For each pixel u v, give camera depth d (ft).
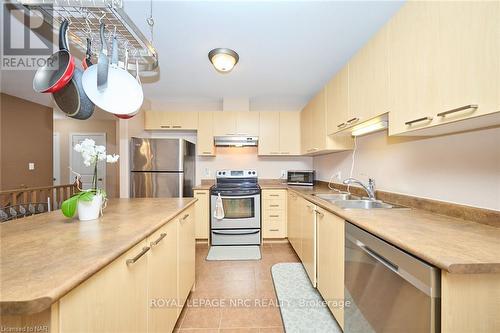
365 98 5.04
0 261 2.27
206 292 6.50
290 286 6.79
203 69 8.13
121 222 3.89
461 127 3.56
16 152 11.65
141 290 3.30
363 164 7.34
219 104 12.51
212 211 10.54
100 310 2.40
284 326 5.08
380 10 5.00
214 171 12.71
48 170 13.47
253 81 9.30
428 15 3.25
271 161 12.79
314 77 8.85
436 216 4.21
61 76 3.51
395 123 4.01
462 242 2.77
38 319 1.84
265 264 8.40
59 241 2.89
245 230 10.54
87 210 4.02
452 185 4.21
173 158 10.46
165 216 4.34
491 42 2.39
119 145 10.32
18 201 8.85
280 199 10.73
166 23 5.43
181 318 5.39
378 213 4.49
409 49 3.65
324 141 7.84
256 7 4.91
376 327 3.36
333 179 9.87
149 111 11.56
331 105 7.16
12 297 1.66
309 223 6.93
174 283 4.71
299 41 6.25
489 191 3.58
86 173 18.47
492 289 2.32
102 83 3.66
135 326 3.11
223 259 8.87
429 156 4.75
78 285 2.05
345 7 4.91
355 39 6.17
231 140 11.55
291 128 11.66
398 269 2.86
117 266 2.71
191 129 11.75
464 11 2.69
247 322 5.26
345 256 4.40
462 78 2.72
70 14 4.03
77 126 18.44
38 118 12.85
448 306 2.30
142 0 4.63
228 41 6.24
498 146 3.44
